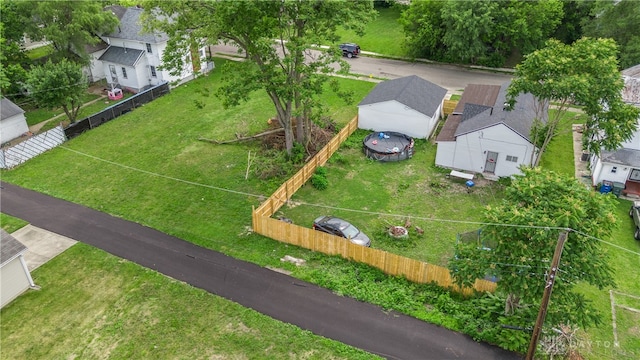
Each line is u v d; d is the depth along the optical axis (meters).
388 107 36.03
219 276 23.34
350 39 59.81
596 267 17.14
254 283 22.89
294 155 32.41
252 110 41.09
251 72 28.77
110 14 44.41
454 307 21.09
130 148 35.31
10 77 40.97
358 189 30.41
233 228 26.77
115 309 21.50
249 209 28.30
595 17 51.06
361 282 22.88
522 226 17.38
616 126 26.28
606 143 26.81
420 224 27.19
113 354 19.33
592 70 26.52
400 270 22.97
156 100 43.25
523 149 30.23
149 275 23.39
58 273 23.62
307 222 27.34
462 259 19.56
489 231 18.44
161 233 26.42
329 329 20.39
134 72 45.19
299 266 23.95
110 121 39.44
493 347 19.48
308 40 26.94
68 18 42.91
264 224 25.73
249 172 31.77
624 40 45.00
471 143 31.34
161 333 20.23
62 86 35.81
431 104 37.06
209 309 21.42
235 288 22.61
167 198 29.44
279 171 31.25
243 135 36.25
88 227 26.94
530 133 30.19
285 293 22.30
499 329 19.67
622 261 24.53
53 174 32.16
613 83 25.94
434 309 21.25
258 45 27.25
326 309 21.39
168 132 37.59
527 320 19.52
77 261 24.38
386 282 22.88
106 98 44.69
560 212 17.28
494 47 51.84
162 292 22.38
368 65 52.50
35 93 35.72
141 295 22.22
